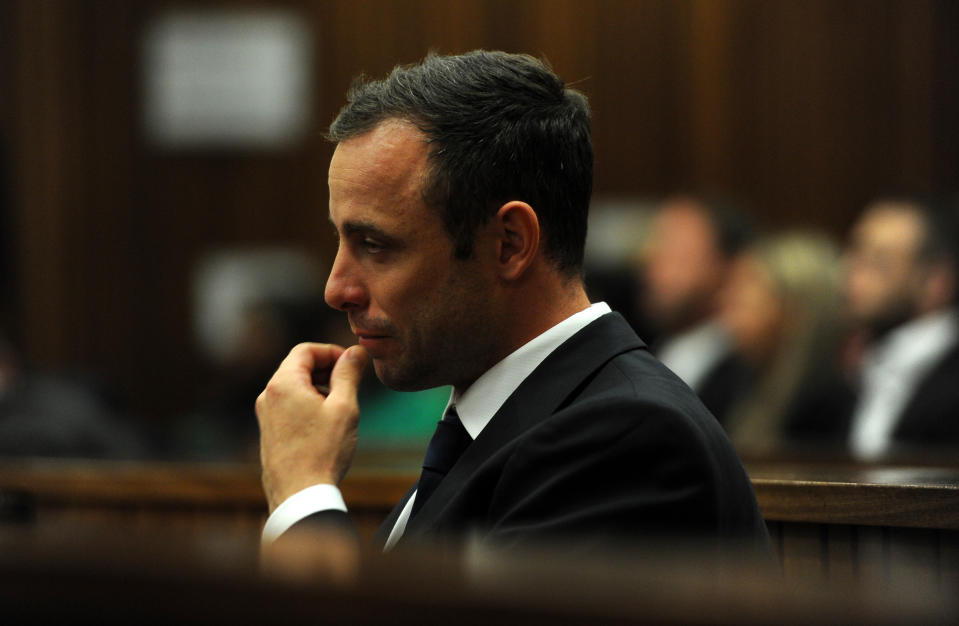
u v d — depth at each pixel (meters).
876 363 12.71
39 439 11.87
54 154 19.50
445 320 5.23
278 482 5.40
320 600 2.13
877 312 13.18
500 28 19.47
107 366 19.48
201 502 7.95
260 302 15.37
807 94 19.41
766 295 13.08
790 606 1.98
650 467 4.57
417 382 5.41
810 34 19.38
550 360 5.29
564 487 4.61
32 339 19.42
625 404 4.67
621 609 1.98
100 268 19.55
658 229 14.49
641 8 19.41
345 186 5.22
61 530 2.68
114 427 12.74
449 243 5.16
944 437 11.73
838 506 5.46
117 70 19.50
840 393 12.80
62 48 19.50
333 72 19.50
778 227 19.39
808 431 12.70
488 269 5.23
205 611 2.19
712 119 19.42
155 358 19.50
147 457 12.02
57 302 19.50
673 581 2.12
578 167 5.45
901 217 13.20
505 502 4.76
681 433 4.58
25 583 2.27
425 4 19.44
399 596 2.09
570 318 5.38
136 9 19.50
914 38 19.28
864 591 2.06
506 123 5.23
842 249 19.31
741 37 19.42
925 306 12.95
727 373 13.23
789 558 5.63
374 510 7.13
